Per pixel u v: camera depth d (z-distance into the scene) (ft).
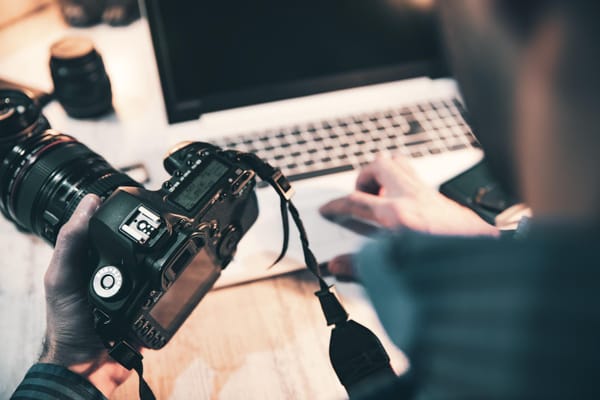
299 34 3.38
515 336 1.03
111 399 2.51
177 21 3.20
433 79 3.75
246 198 2.57
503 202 2.99
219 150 2.60
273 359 2.63
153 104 3.81
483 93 0.97
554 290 1.00
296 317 2.77
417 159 3.41
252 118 3.54
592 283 0.97
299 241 2.98
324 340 2.69
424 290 1.23
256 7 3.25
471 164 3.39
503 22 0.91
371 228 3.03
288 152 3.41
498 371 1.04
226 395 2.51
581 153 0.86
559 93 0.85
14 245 3.07
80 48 3.49
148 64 4.10
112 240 2.19
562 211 0.93
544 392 0.97
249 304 2.81
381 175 3.00
